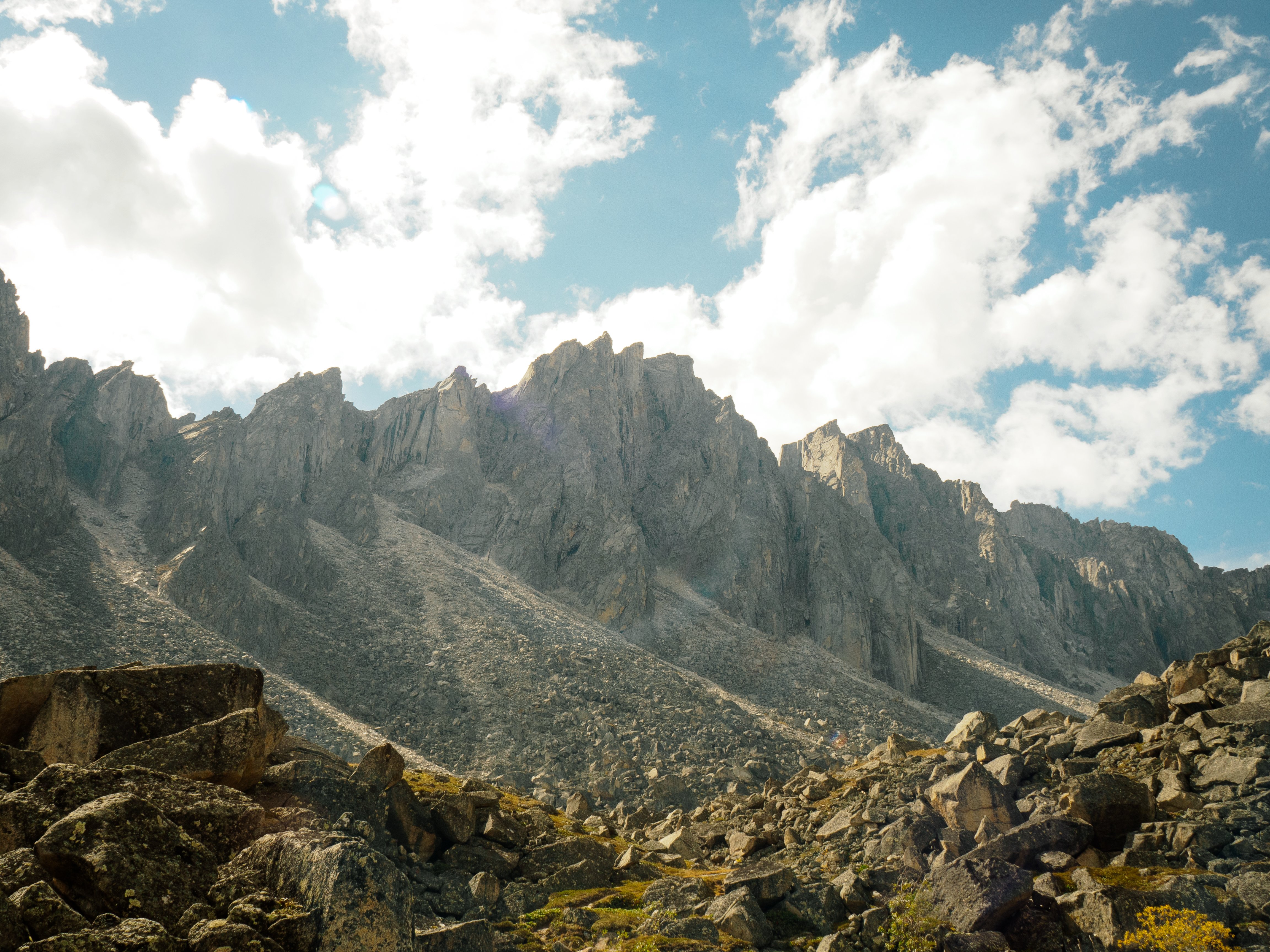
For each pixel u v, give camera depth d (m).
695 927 21.59
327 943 10.82
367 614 160.88
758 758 116.56
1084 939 18.92
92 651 104.12
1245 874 20.19
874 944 20.83
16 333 177.38
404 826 24.98
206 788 14.70
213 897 11.77
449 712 125.12
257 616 138.12
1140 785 24.55
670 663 183.50
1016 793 28.00
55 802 13.00
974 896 20.16
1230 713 27.97
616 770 103.00
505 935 21.88
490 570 198.62
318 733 97.81
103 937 10.03
